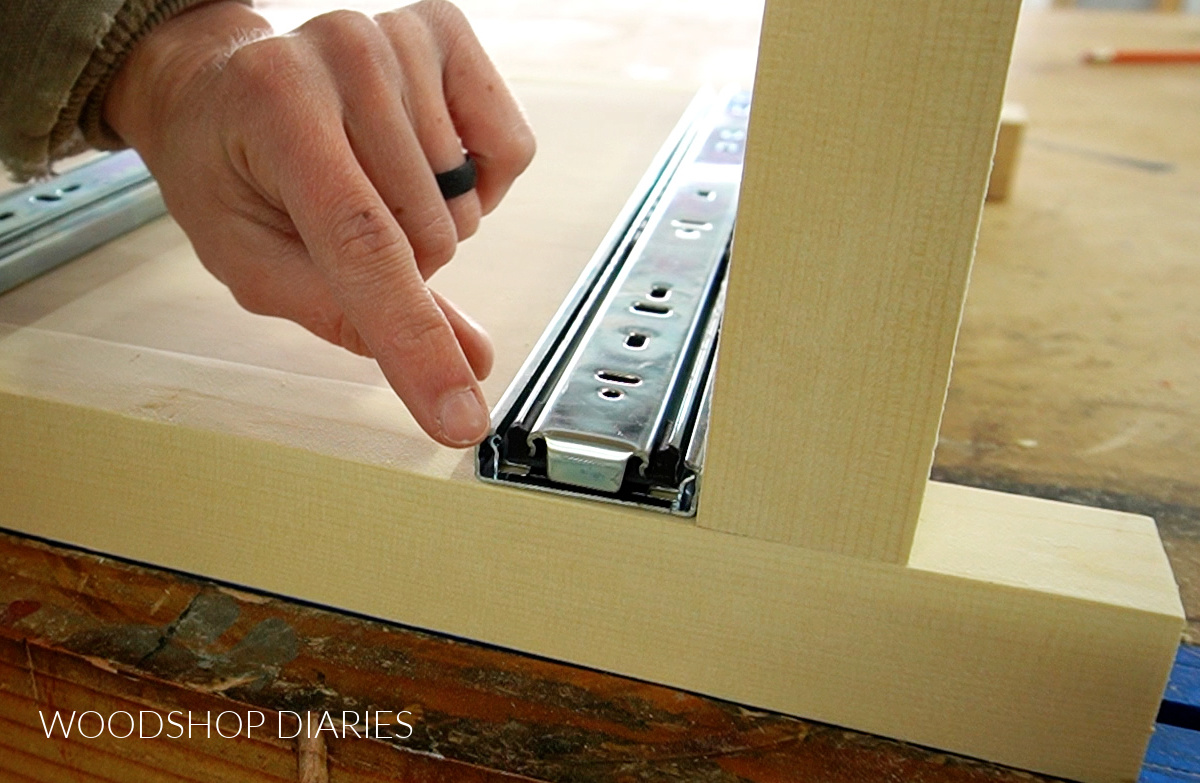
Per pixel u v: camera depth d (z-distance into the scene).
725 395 0.31
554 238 0.57
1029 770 0.35
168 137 0.43
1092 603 0.31
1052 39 1.64
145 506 0.42
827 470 0.31
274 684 0.38
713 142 0.65
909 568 0.32
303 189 0.36
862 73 0.25
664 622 0.36
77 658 0.39
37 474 0.43
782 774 0.35
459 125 0.46
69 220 0.57
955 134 0.26
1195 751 0.38
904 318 0.28
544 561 0.36
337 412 0.40
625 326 0.42
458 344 0.36
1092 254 0.87
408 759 0.36
